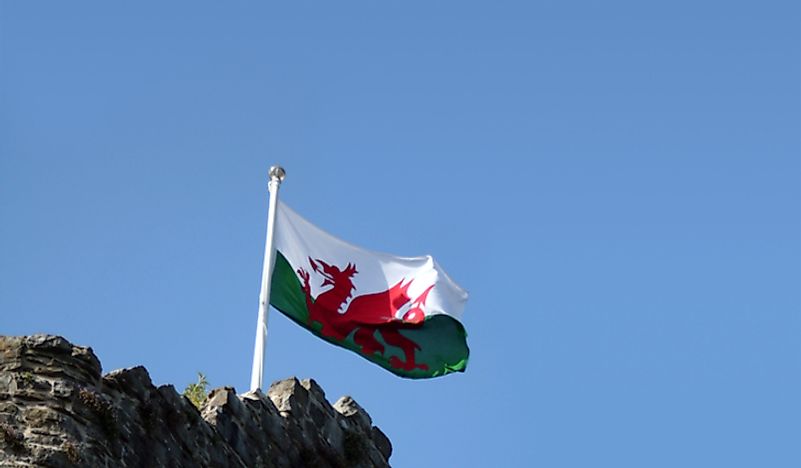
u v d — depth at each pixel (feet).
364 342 207.92
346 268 210.79
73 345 162.81
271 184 207.92
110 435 159.12
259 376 190.29
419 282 212.43
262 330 194.80
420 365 208.95
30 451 153.38
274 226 204.74
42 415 156.25
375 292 211.41
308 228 209.97
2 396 156.87
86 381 161.27
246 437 174.60
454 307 212.02
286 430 180.14
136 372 165.89
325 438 185.57
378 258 212.84
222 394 175.01
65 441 155.33
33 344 160.76
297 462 179.73
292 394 183.73
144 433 163.12
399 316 210.79
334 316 207.51
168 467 163.63
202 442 168.96
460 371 209.97
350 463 187.11
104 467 156.76
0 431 153.38
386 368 207.92
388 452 194.80
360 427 191.62
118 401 162.81
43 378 159.02
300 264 207.51
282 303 204.03
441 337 211.00
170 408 167.02
